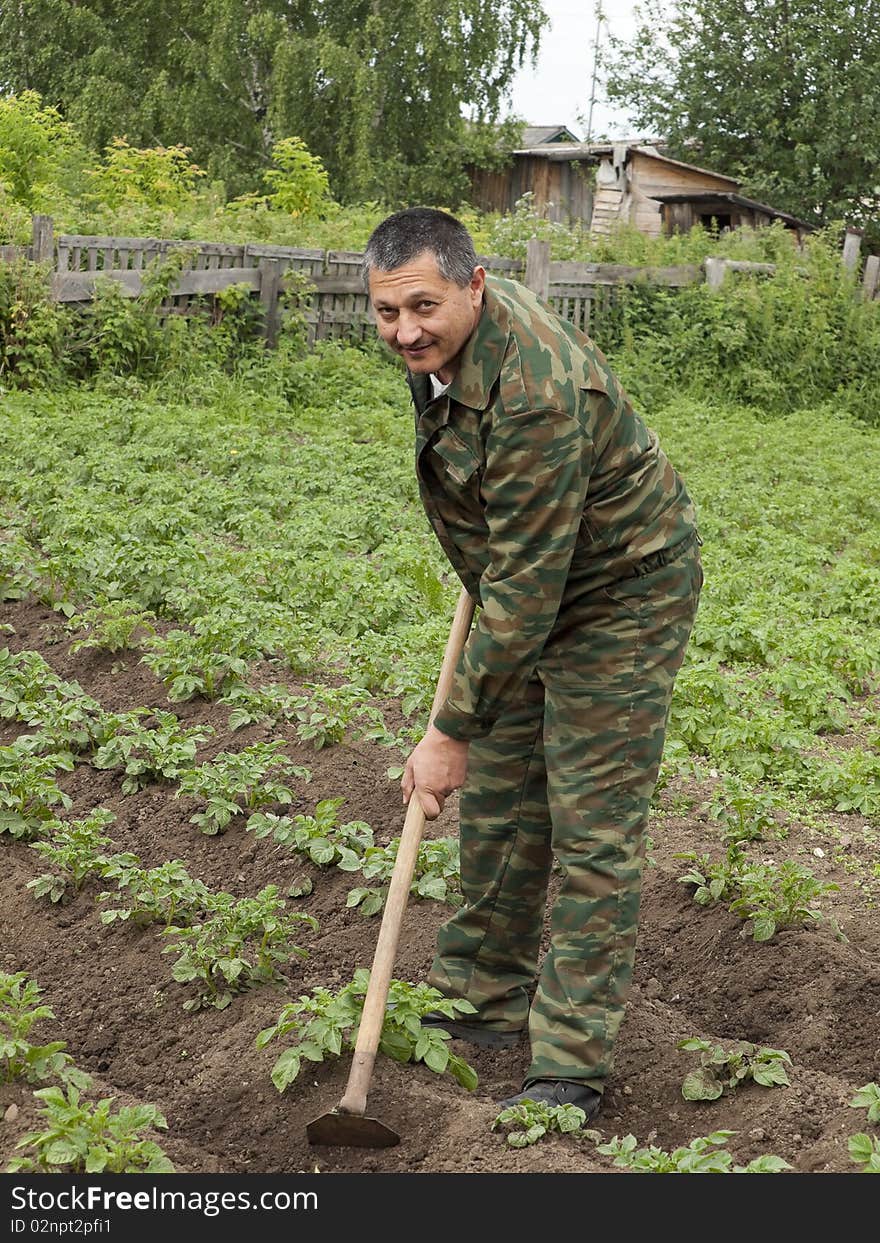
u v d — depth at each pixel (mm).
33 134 20141
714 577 9258
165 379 14344
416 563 8484
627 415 3459
